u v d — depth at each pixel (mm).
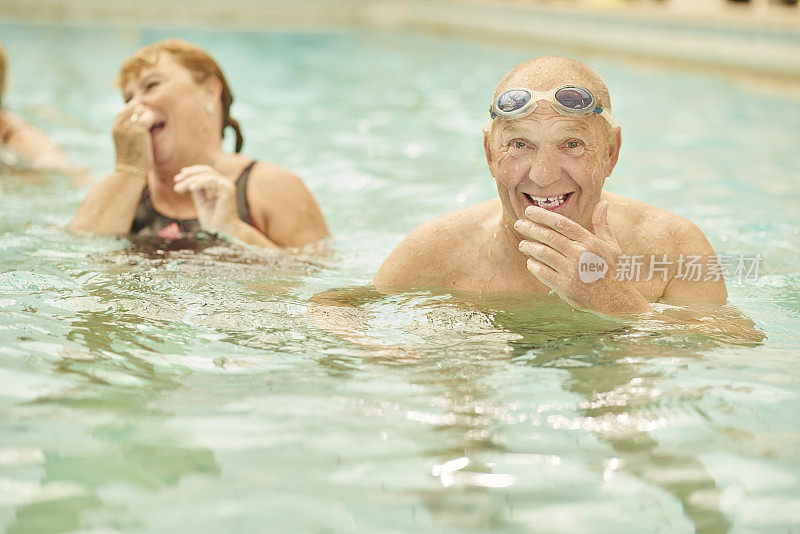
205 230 5203
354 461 2406
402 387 2902
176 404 2771
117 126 5246
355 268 4699
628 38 19859
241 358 3172
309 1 27141
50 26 22297
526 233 3479
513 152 3504
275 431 2582
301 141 9352
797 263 4758
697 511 2160
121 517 2117
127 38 20469
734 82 15188
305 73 15383
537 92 3428
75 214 5684
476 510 2168
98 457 2416
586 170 3457
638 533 2072
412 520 2117
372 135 9828
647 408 2725
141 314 3635
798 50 15727
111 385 2914
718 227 5797
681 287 3846
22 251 4688
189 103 5402
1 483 2268
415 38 23562
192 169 5164
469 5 25078
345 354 3211
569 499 2213
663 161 8406
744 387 2869
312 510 2158
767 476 2320
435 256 4031
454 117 11211
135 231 5387
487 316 3600
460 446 2496
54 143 7664
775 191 7109
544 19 22422
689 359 3115
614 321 3504
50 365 3070
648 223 3900
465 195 6980
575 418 2658
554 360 3121
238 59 17203
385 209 6480
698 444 2492
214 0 26000
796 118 11305
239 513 2137
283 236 5359
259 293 3998
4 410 2703
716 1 18844
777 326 3555
